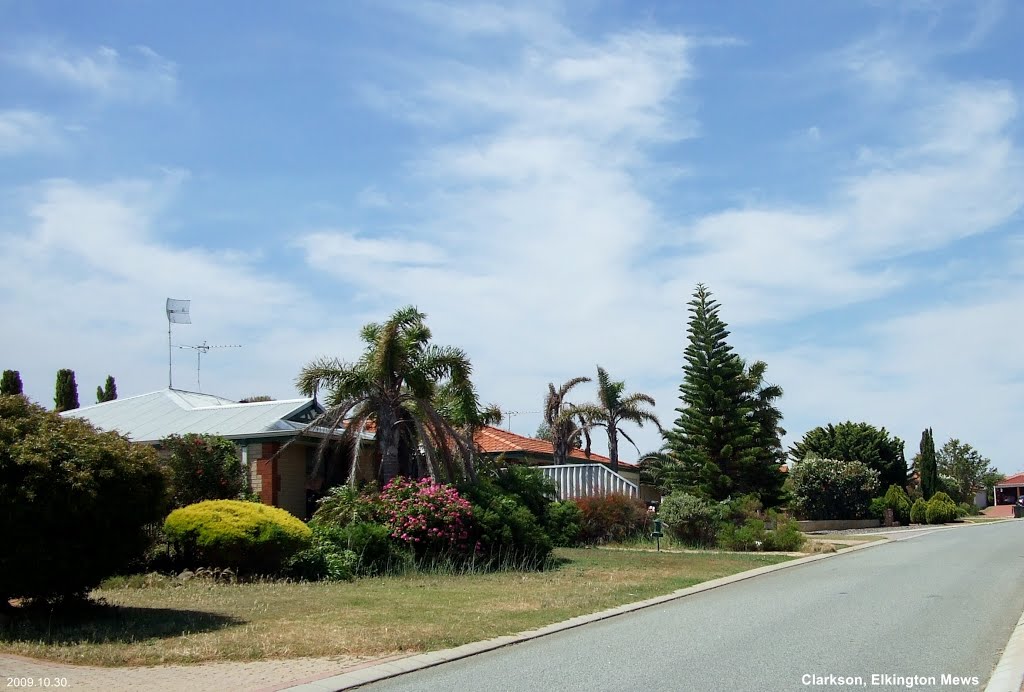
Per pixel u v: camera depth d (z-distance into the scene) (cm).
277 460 2400
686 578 1795
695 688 779
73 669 842
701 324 4012
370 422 2491
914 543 2891
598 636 1077
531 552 1986
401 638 1004
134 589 1420
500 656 949
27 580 1018
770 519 2911
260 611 1191
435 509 1897
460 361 2245
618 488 3250
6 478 1002
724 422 3909
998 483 8294
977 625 1112
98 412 2838
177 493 1816
